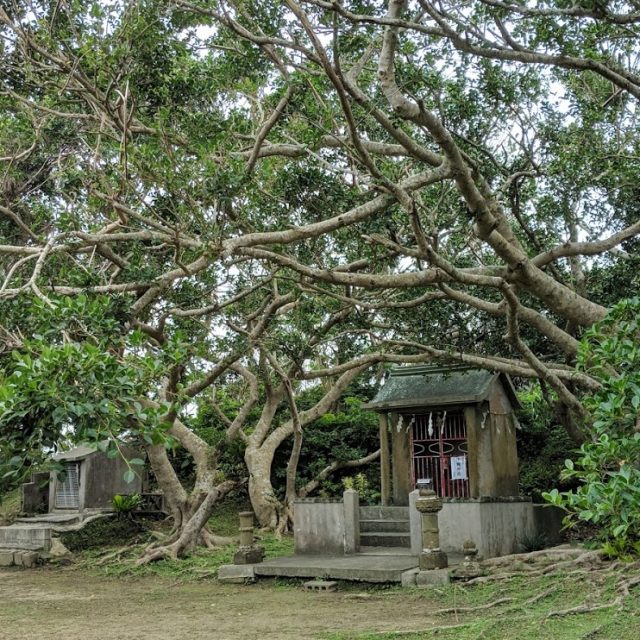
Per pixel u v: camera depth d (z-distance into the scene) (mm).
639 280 15711
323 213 12461
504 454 15945
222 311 15930
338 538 13555
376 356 16984
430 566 11000
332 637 8023
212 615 9883
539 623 7918
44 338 5926
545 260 13219
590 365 8602
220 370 15359
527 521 13969
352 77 12992
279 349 18453
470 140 13977
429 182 11398
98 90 11648
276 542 16984
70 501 18906
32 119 12703
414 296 15430
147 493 19375
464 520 12273
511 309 11867
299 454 19906
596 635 7223
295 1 10055
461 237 16375
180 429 17703
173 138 11094
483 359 15008
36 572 15125
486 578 10586
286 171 12148
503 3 10875
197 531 15555
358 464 20641
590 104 14086
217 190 10047
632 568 9617
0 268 13656
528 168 15117
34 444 4750
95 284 10883
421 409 15781
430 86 12656
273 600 10820
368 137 14469
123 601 11453
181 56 12508
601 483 4848
